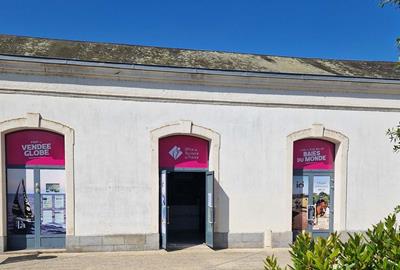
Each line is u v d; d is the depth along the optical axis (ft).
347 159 35.60
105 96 31.07
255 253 31.37
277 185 34.14
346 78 34.65
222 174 33.22
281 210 34.17
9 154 30.40
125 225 31.22
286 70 37.78
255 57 42.98
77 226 30.42
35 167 30.76
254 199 33.68
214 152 33.04
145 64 31.42
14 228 30.48
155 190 31.86
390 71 42.52
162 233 31.99
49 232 30.89
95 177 30.86
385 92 36.01
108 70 30.73
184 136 33.50
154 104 31.99
